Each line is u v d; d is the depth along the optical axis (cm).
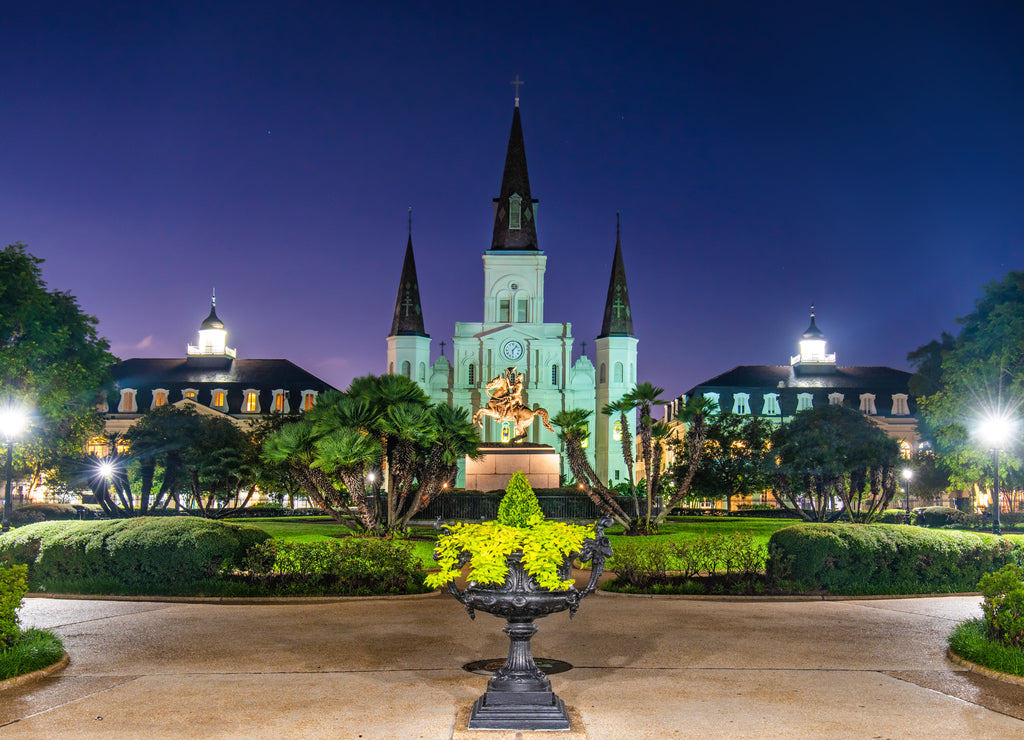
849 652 1210
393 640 1285
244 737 813
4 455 4341
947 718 879
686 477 3766
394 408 3098
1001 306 4234
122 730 833
